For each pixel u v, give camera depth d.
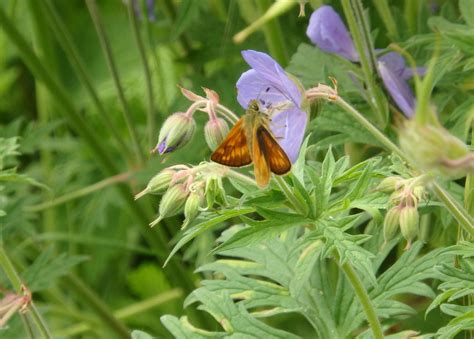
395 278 0.46
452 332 0.42
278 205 0.41
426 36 0.52
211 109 0.41
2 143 0.57
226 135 0.40
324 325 0.47
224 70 0.69
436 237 0.54
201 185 0.40
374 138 0.51
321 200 0.40
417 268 0.46
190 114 0.41
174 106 0.70
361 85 0.53
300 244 0.40
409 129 0.33
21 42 0.67
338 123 0.51
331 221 0.40
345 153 0.55
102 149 0.70
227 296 0.47
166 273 0.72
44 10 0.69
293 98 0.39
